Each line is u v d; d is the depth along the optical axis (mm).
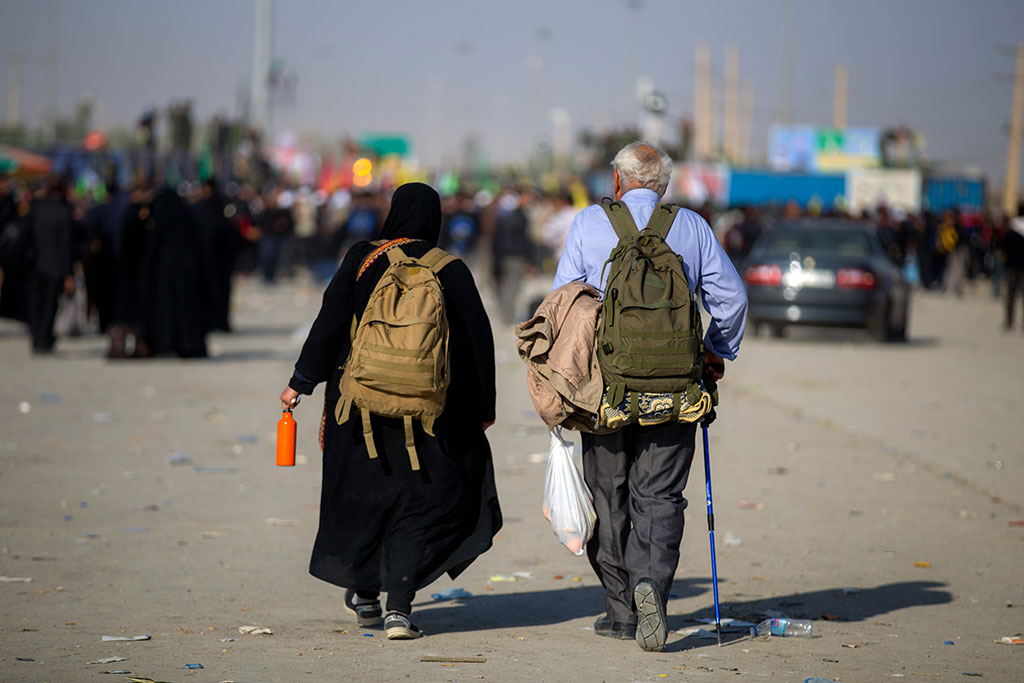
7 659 12547
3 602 15297
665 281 12859
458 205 99312
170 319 42875
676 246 13336
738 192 162000
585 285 13359
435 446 13500
